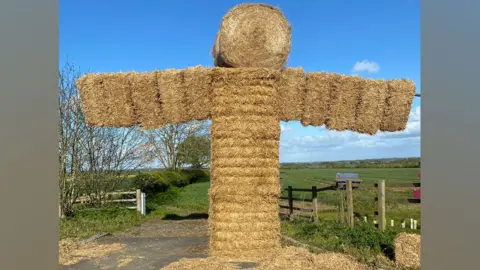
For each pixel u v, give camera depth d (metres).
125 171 12.75
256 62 5.87
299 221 8.98
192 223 9.37
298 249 5.44
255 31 5.85
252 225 5.41
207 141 20.70
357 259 5.15
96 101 6.07
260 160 5.47
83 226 8.65
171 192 15.75
